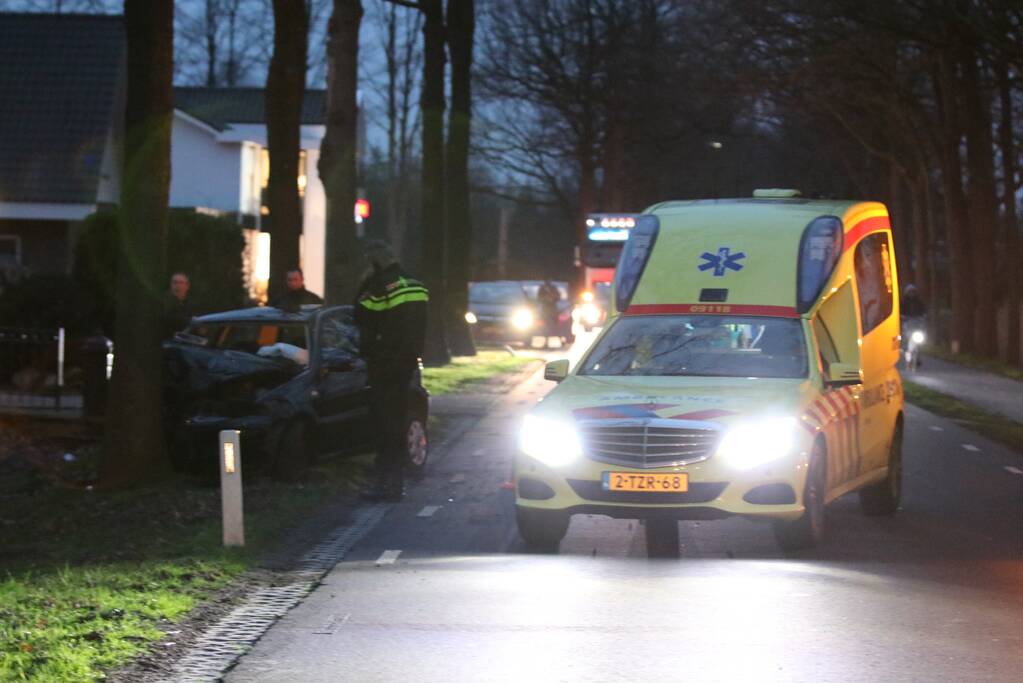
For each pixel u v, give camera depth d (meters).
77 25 50.00
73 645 10.23
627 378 15.50
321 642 10.70
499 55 91.88
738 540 15.35
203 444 19.23
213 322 20.95
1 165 46.00
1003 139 57.84
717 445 13.94
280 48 26.12
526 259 137.75
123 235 19.05
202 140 61.12
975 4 36.97
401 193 102.12
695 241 16.94
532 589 12.59
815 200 18.22
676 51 57.25
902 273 79.06
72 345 27.52
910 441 26.45
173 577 13.02
